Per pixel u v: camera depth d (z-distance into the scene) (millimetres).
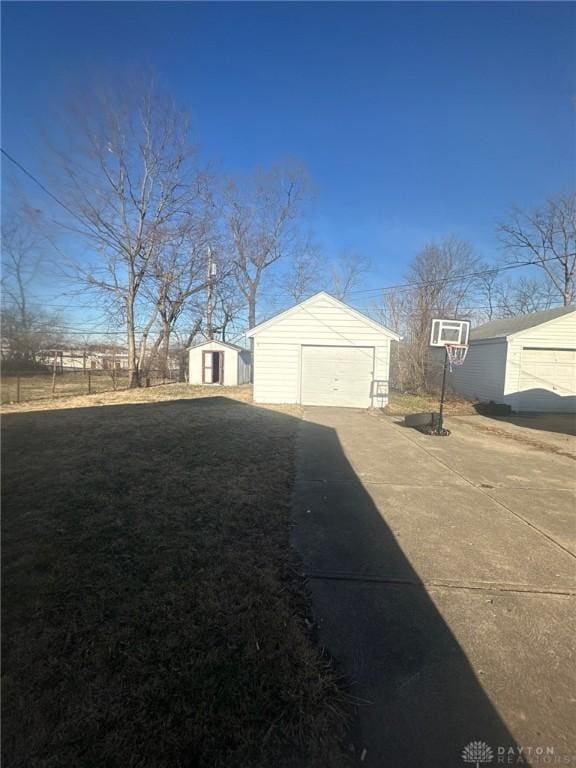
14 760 1611
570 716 1893
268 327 13414
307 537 3684
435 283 22734
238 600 2688
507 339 14719
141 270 20125
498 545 3605
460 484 5387
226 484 4980
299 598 2768
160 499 4406
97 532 3584
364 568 3174
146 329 23438
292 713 1880
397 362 20625
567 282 26922
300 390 13461
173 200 20781
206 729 1778
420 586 2941
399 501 4672
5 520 3803
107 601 2623
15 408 11664
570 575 3117
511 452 7527
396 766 1648
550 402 14781
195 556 3242
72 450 6422
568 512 4445
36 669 2055
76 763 1608
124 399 14453
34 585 2773
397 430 9375
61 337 24875
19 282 14758
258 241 32469
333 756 1686
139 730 1758
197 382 24219
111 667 2086
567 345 14648
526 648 2330
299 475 5539
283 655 2221
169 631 2371
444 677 2113
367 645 2332
